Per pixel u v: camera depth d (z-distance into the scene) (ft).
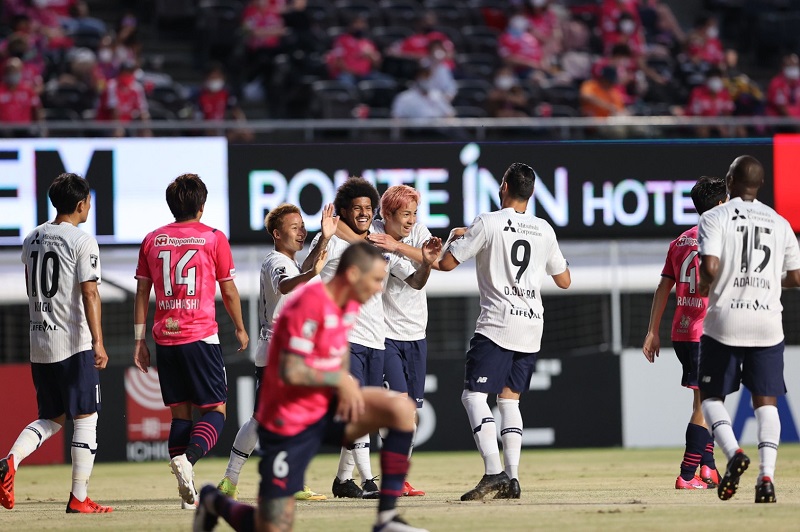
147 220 163.73
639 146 170.60
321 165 165.78
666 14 275.18
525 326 88.69
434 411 162.40
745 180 82.74
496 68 242.99
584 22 269.64
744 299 81.71
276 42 236.63
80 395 88.48
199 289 88.89
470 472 129.80
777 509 77.46
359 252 57.16
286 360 56.44
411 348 98.22
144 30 253.85
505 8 265.34
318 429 58.54
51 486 122.62
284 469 57.77
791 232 83.35
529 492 98.22
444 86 225.15
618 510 78.18
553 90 226.99
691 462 100.07
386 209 94.17
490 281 88.99
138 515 84.33
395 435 61.21
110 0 260.83
